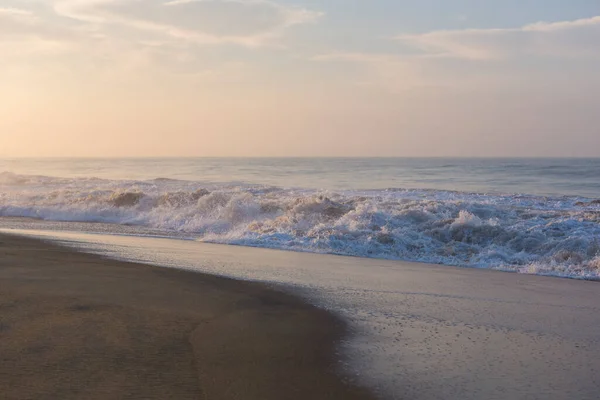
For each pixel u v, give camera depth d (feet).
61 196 73.10
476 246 40.11
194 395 15.02
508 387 16.10
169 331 20.38
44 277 28.99
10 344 18.44
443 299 26.58
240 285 28.53
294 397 15.12
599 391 15.88
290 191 77.10
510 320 23.07
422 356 18.56
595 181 132.77
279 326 21.58
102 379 15.84
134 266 32.83
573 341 20.39
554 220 45.03
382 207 53.36
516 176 154.81
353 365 17.62
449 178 148.36
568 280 31.71
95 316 21.94
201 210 60.49
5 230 51.70
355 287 28.76
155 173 188.65
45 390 14.97
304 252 40.34
